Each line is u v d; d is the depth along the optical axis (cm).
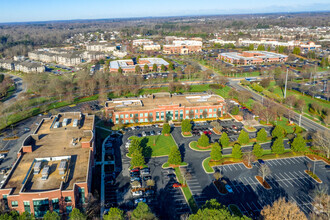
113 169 13325
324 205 10169
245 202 10906
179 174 12900
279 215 8344
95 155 14500
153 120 19238
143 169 13125
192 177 12656
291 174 12800
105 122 18862
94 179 12419
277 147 14362
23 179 10581
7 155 14650
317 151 14738
